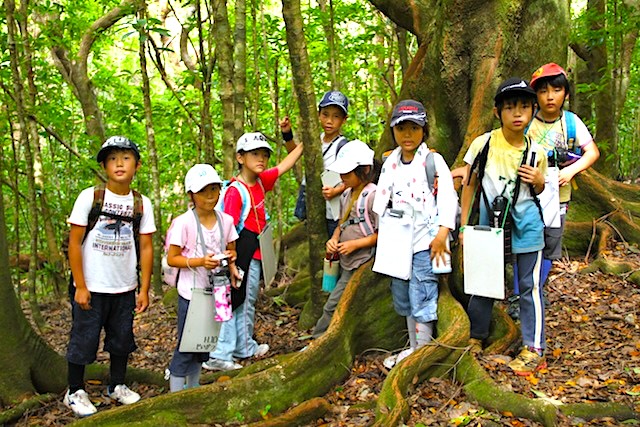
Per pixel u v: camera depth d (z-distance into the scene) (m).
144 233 3.87
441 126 5.64
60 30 7.92
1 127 7.13
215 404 3.45
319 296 5.12
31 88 7.11
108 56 12.30
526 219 3.77
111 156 3.65
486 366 3.74
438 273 3.95
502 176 3.77
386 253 3.96
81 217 3.64
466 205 3.95
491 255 3.72
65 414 3.90
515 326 4.16
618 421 3.13
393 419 3.18
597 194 5.88
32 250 6.31
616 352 3.91
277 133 7.82
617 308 4.61
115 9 8.83
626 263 5.23
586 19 8.05
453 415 3.33
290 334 5.33
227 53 5.44
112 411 3.27
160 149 10.52
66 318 7.45
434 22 5.75
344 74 9.91
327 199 4.79
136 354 5.53
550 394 3.42
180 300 3.81
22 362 4.10
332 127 4.91
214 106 9.37
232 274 3.93
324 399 3.64
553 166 3.98
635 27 7.43
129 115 8.01
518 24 5.27
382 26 8.99
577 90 8.68
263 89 9.38
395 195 3.94
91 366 4.45
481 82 5.25
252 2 7.00
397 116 3.80
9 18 5.80
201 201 3.73
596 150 4.07
